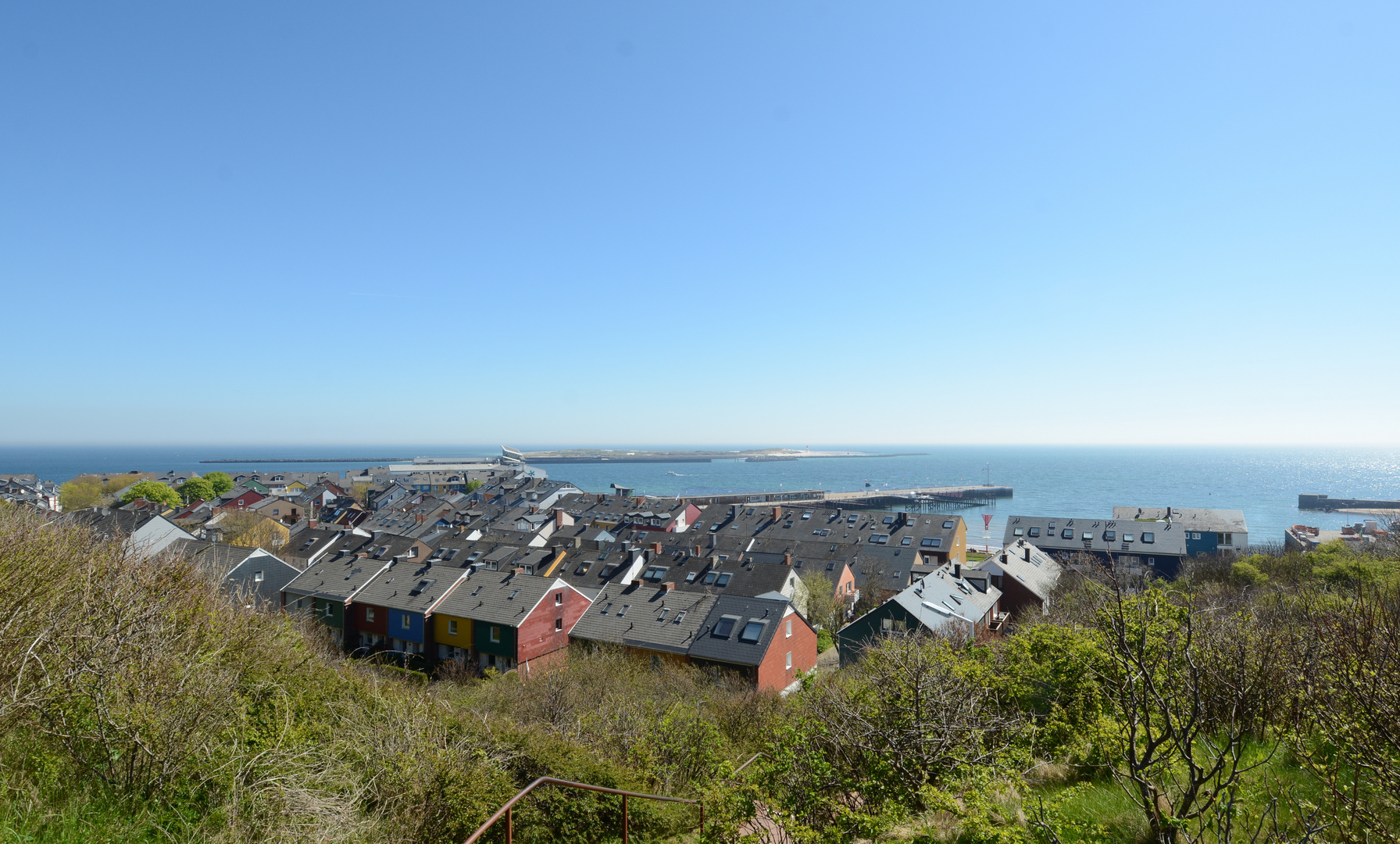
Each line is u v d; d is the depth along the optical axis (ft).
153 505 285.23
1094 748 30.66
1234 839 19.99
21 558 27.81
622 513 313.73
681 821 39.86
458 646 129.39
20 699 21.07
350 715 33.27
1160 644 25.73
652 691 84.43
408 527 301.63
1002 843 20.38
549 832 33.47
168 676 24.58
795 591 160.35
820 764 29.01
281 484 547.90
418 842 26.35
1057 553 254.06
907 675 33.06
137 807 20.65
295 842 21.43
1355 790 17.72
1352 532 272.31
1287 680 25.53
